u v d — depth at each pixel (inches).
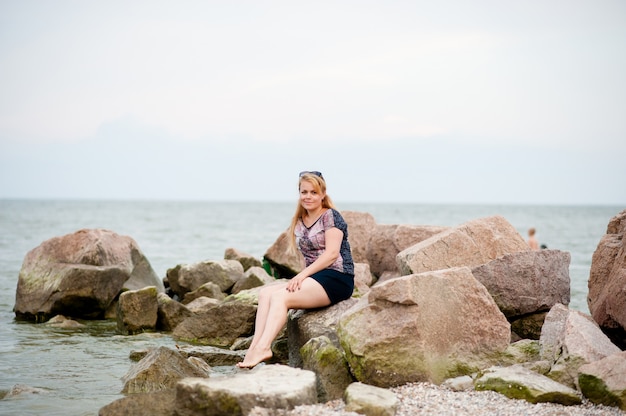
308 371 249.9
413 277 273.0
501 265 358.6
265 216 3425.2
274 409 219.9
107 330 455.2
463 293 281.1
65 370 333.1
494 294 356.5
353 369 267.6
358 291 471.8
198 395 224.8
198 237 1579.7
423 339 266.4
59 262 514.3
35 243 1243.8
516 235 403.9
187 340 420.8
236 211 4490.7
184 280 569.3
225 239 1513.3
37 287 501.7
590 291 346.0
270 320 291.3
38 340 414.0
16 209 4239.7
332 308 311.0
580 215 4119.1
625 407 231.5
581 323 283.1
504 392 248.2
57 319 479.2
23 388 291.7
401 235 497.7
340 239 310.7
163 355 299.0
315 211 315.9
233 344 400.5
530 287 354.9
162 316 454.0
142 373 290.2
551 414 225.9
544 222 2896.2
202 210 4623.5
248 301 449.7
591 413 227.8
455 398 244.8
